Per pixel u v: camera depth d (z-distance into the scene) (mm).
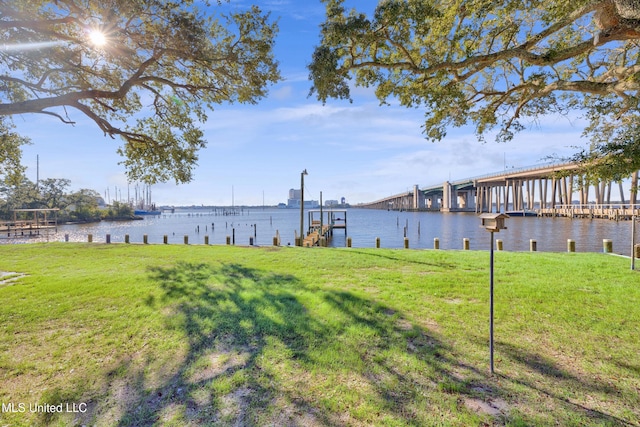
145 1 6742
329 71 5863
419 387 3297
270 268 9812
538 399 3086
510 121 8367
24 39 7059
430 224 58406
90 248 16047
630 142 4867
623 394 3145
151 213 127062
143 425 2826
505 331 4680
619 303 5852
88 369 3770
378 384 3352
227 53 8273
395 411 2920
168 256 12867
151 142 9797
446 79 7133
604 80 6934
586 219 59062
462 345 4230
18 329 4941
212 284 7641
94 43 7375
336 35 5773
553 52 5258
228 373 3621
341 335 4539
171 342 4430
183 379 3518
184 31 7051
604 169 5008
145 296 6633
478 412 2896
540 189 76875
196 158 10555
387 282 7770
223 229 55938
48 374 3668
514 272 8766
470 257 11711
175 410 3014
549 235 33875
